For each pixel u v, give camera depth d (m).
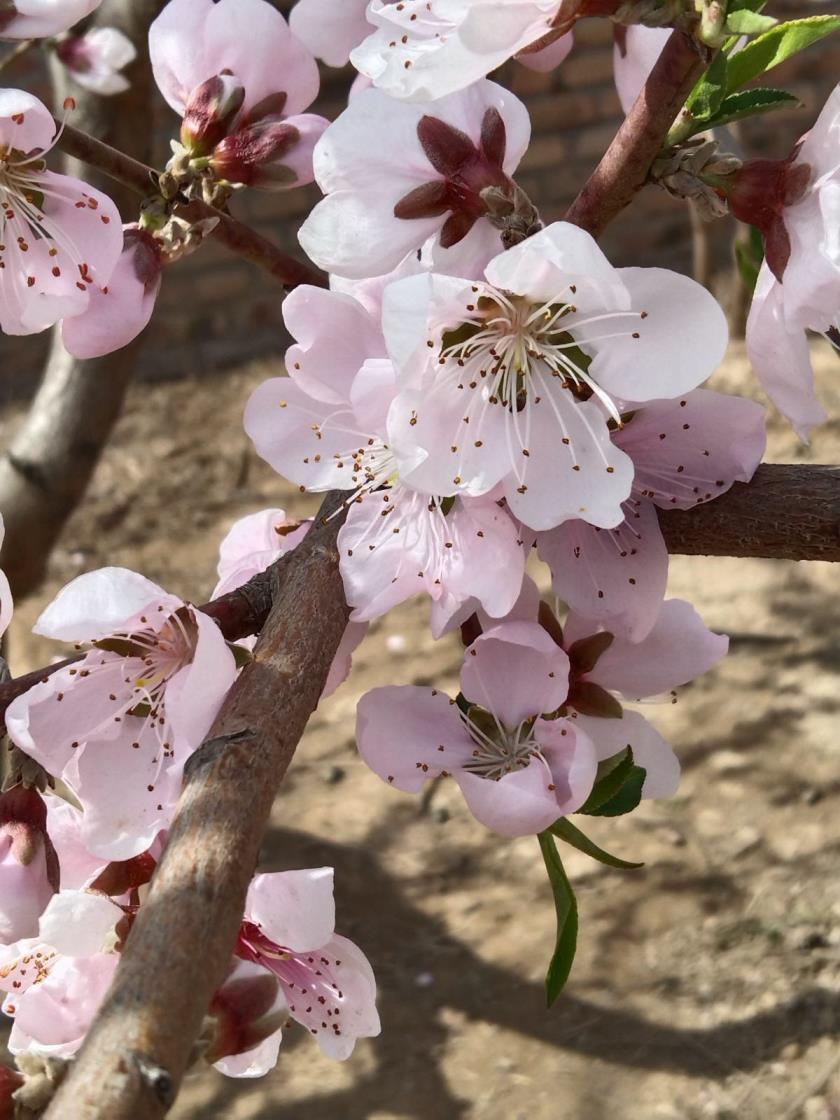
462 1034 0.73
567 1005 0.74
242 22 0.27
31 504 0.57
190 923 0.14
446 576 0.21
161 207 0.26
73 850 0.22
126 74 0.47
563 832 0.24
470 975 0.77
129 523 1.18
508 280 0.20
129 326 0.25
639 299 0.20
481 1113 0.68
